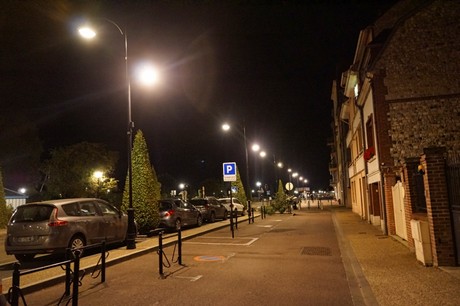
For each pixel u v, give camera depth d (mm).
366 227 17984
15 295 4949
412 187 10680
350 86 22125
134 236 12047
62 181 34281
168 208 17781
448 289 6531
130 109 13156
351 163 30266
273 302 6426
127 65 13508
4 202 24203
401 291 6555
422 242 8609
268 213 30688
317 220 24297
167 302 6473
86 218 11156
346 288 7297
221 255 11055
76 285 5898
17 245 10070
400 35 15000
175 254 11352
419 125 14562
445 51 14656
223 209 25656
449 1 14766
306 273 8609
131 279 8156
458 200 8156
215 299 6613
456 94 14438
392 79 14914
